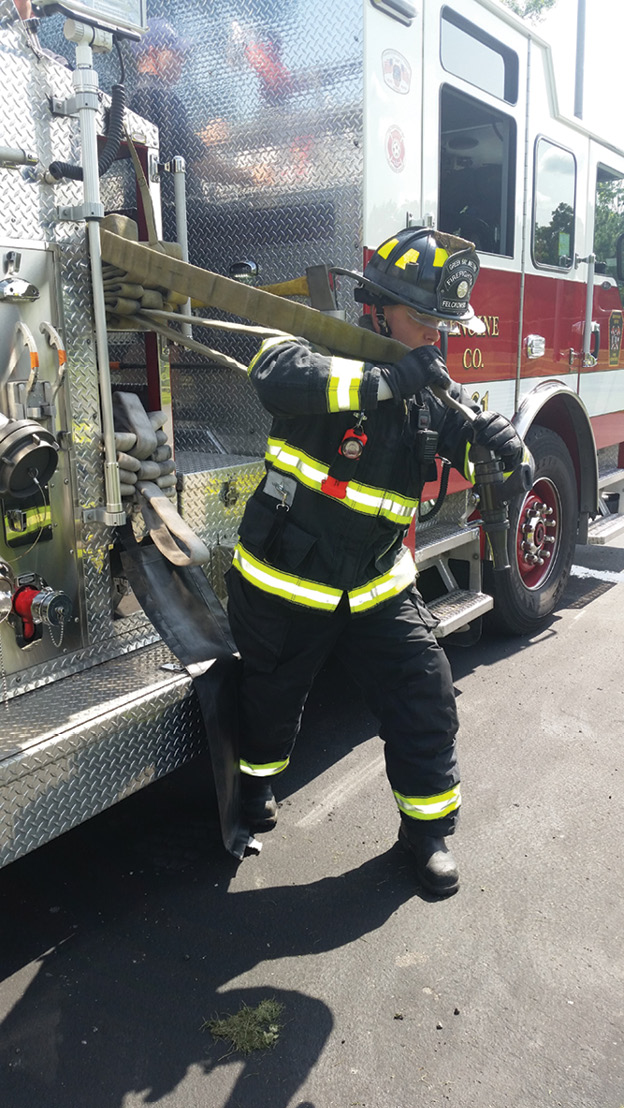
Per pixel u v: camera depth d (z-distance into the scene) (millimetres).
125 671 2463
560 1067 1883
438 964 2186
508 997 2078
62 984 2127
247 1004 2057
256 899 2443
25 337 2146
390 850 2664
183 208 2793
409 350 2240
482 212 3854
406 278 2182
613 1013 2033
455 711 2406
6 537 2201
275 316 2324
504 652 4309
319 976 2148
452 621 3494
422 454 2096
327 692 3857
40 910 2408
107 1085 1843
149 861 2631
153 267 2357
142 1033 1976
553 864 2588
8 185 2113
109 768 2178
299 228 3121
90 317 2354
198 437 3459
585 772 3115
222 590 2961
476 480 2178
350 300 3053
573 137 4613
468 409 2088
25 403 2186
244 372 2457
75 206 2258
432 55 3271
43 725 2094
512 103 3938
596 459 4801
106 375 2330
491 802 2914
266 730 2480
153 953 2234
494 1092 1819
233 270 3215
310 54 2975
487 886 2488
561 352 4762
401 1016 2021
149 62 3320
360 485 2121
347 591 2240
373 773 3133
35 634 2309
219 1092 1825
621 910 2391
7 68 2078
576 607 5051
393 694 2379
